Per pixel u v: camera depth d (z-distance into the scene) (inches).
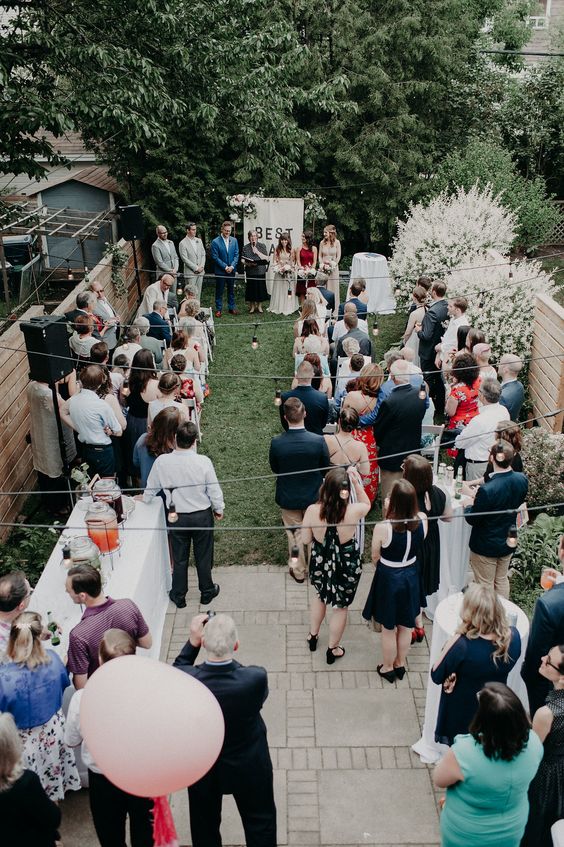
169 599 245.1
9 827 129.3
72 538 209.3
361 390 265.6
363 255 514.9
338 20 550.6
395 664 212.7
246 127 498.0
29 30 409.1
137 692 117.1
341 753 189.0
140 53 431.8
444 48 561.0
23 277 483.8
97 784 147.1
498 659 158.2
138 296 546.6
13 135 386.9
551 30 738.2
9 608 165.2
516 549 243.3
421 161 589.3
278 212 548.1
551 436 290.8
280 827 169.6
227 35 466.6
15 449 305.7
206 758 116.8
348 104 524.4
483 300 382.9
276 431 360.8
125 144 475.5
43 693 155.3
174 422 233.3
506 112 677.9
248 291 514.3
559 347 329.1
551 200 650.2
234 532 282.0
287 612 239.3
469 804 131.6
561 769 146.6
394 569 194.7
